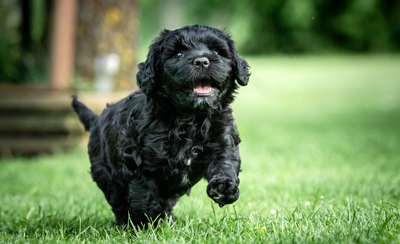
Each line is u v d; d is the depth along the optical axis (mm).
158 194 3666
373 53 35500
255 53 35875
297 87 21828
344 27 35031
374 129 11602
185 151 3426
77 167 7391
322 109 16359
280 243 2975
